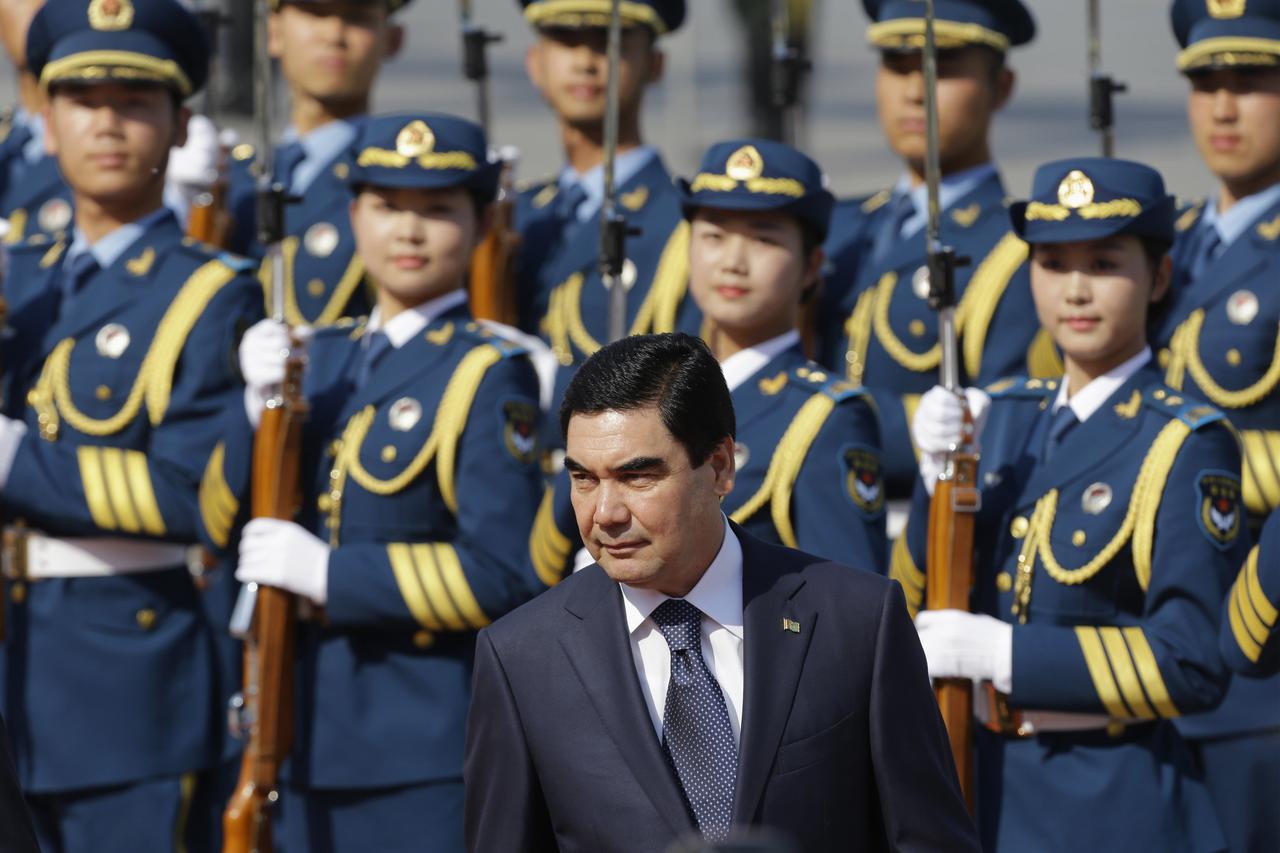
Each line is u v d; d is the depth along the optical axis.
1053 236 20.59
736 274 22.47
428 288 23.88
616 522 14.38
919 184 27.75
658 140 64.31
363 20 30.02
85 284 25.48
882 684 14.88
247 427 24.02
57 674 24.72
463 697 23.25
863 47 89.94
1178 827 20.09
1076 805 20.17
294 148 30.27
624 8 29.41
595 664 14.83
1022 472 21.08
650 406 14.31
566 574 22.73
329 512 23.50
